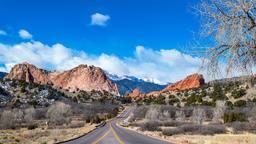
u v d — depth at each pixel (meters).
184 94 188.12
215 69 9.69
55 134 48.91
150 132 50.81
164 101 186.50
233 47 9.23
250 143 28.33
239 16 9.23
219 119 81.31
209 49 9.77
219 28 9.48
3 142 33.00
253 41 9.08
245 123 55.28
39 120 118.81
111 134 41.91
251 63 9.10
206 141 30.25
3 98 199.88
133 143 26.19
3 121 86.62
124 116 167.12
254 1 8.91
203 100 130.12
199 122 81.00
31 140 36.41
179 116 99.44
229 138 33.66
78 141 28.77
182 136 41.66
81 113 173.12
